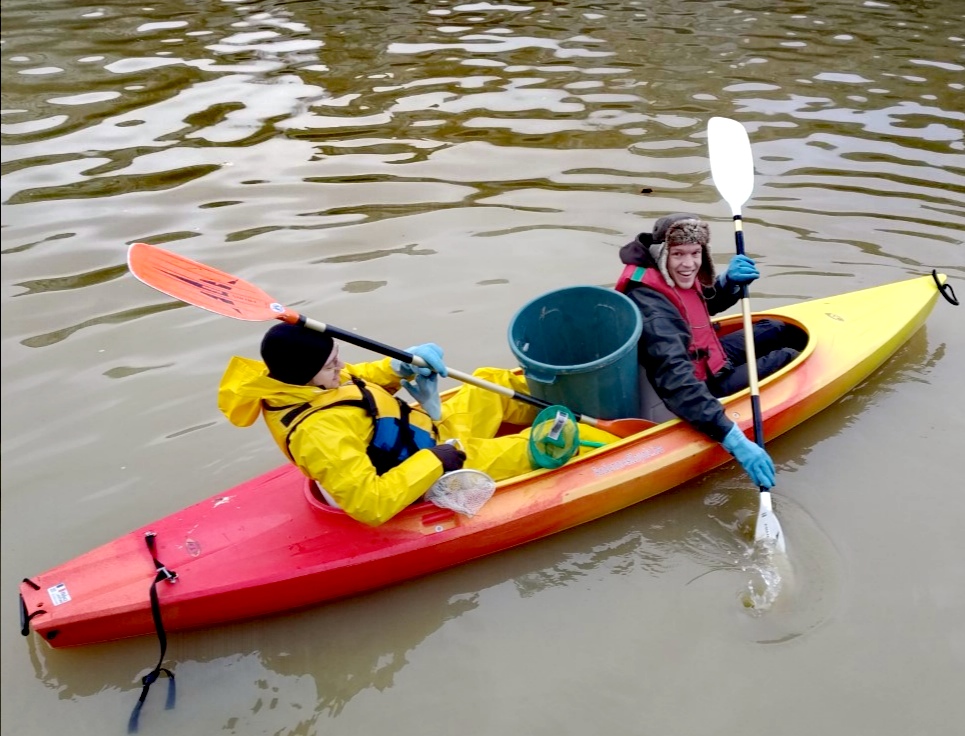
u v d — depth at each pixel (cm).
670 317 351
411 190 599
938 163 593
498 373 370
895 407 402
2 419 409
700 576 327
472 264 514
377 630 315
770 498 335
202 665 305
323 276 507
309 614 322
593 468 347
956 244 507
